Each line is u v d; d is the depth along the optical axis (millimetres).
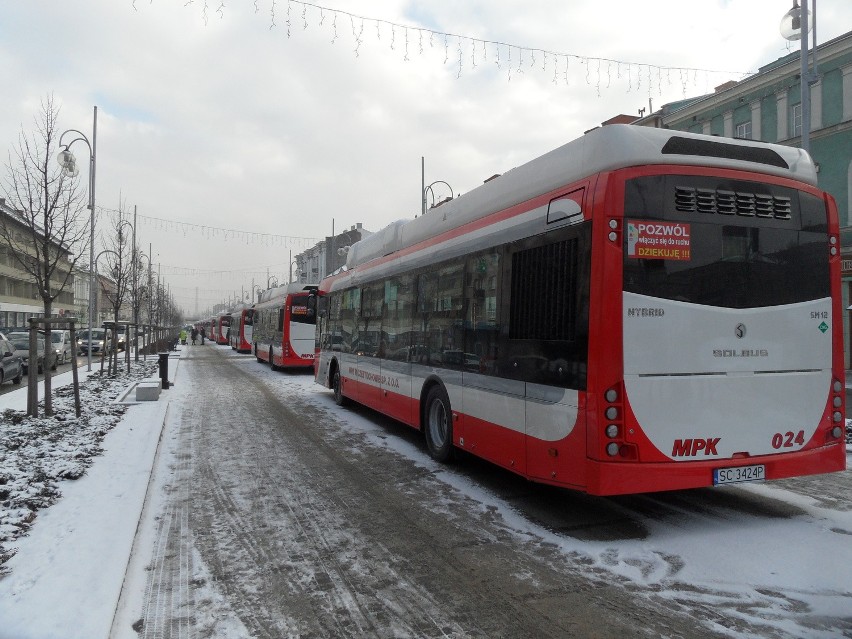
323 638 3338
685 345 4742
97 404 12109
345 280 12320
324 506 5797
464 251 6891
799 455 5098
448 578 4121
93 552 4398
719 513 5488
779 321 5066
